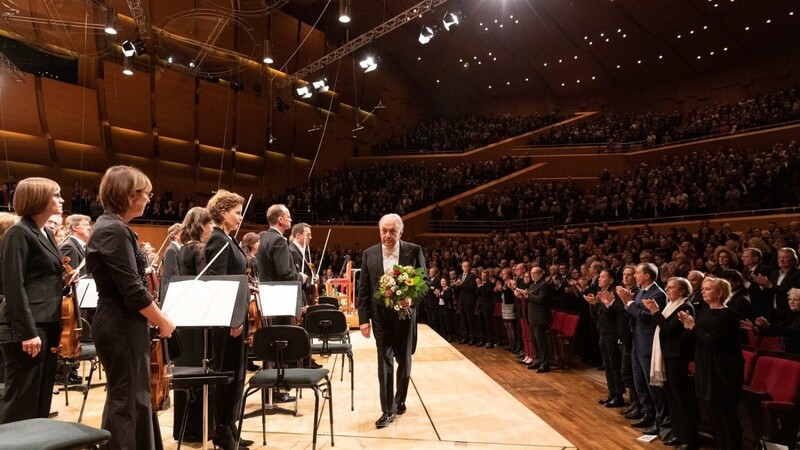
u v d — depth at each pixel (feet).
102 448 7.57
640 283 19.11
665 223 46.93
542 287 30.35
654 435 18.21
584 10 66.18
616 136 68.28
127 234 7.97
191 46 52.08
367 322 14.32
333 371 20.47
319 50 68.23
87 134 52.39
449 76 86.99
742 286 17.90
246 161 66.39
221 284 9.27
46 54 49.88
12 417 9.41
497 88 89.30
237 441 10.98
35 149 50.42
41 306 9.92
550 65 80.18
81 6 42.55
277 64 64.75
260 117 64.64
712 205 45.83
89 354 13.53
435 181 68.49
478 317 40.63
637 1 62.59
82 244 16.39
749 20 63.05
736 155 50.67
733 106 64.95
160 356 8.57
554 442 12.16
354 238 60.18
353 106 78.43
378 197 64.85
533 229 56.34
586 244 42.24
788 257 19.92
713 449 16.66
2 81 46.75
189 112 58.49
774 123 54.29
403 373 14.34
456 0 38.63
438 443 12.11
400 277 13.34
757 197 44.24
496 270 40.01
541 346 30.12
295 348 11.10
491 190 64.34
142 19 42.75
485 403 15.49
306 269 21.67
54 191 10.28
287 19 63.00
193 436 11.74
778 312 19.10
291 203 62.75
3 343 9.53
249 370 20.11
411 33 74.59
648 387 18.70
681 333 16.31
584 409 22.09
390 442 12.17
